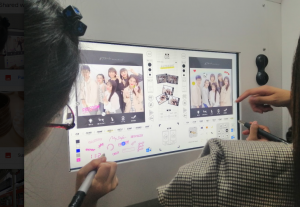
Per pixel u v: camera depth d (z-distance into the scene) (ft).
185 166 0.81
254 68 2.25
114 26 1.49
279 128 2.44
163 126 1.77
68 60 1.13
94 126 1.44
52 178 1.28
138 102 1.65
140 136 1.66
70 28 1.10
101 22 1.43
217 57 2.05
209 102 2.01
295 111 0.71
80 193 1.06
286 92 1.77
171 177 1.80
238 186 0.66
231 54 2.14
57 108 1.18
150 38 1.65
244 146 0.77
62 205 1.31
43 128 1.19
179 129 1.86
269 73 2.35
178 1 1.78
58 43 1.06
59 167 1.30
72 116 1.32
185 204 0.74
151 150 1.72
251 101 1.99
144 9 1.61
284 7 2.40
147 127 1.69
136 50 1.63
